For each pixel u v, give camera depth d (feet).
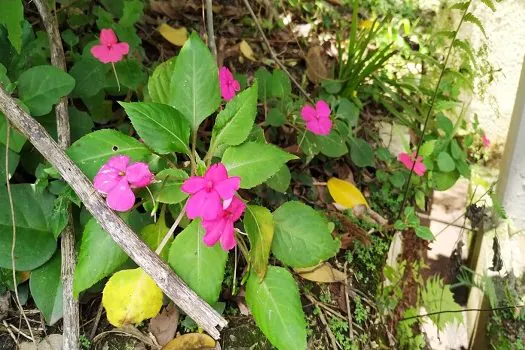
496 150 1.93
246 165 1.16
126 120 1.56
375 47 2.08
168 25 1.89
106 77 1.45
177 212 1.25
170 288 1.06
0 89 1.11
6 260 1.14
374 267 1.58
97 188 1.03
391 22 2.13
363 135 1.88
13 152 1.24
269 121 1.60
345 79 1.83
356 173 1.78
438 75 1.98
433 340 1.74
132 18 1.58
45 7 1.40
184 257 1.12
